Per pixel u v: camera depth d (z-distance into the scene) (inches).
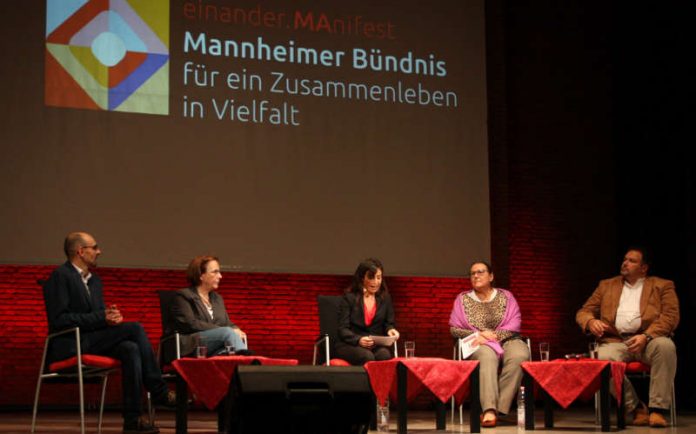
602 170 321.4
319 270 265.6
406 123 277.4
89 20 253.6
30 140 246.7
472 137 283.0
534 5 320.2
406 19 280.8
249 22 266.7
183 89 259.1
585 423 232.2
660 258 302.0
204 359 181.3
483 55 286.7
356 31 276.1
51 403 265.0
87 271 201.8
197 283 222.7
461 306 236.5
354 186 270.8
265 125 264.8
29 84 247.9
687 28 297.4
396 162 275.3
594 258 318.0
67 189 248.2
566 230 316.2
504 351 225.8
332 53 273.1
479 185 281.9
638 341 221.3
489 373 218.1
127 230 251.6
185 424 182.7
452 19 285.0
